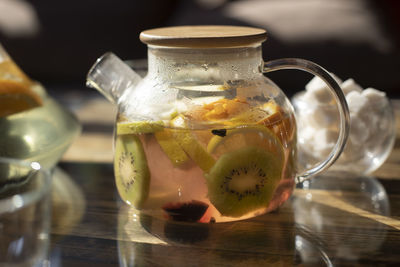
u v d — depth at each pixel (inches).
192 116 18.2
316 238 18.9
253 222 20.0
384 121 22.2
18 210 17.1
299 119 22.8
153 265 17.7
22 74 23.1
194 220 19.1
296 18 51.8
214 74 18.7
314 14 51.9
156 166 18.5
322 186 22.7
